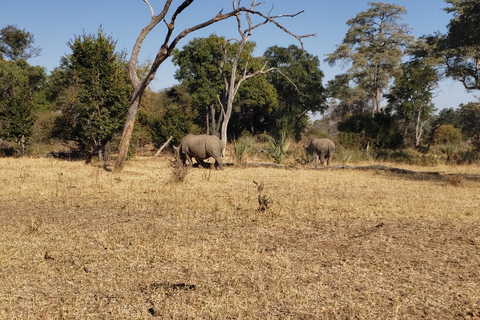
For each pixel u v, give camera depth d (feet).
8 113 82.07
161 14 52.11
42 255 20.15
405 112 176.35
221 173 56.03
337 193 40.65
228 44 137.28
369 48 180.96
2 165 60.29
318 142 76.69
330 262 19.79
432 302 15.62
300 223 27.50
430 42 127.65
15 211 29.78
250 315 14.38
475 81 118.83
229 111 98.78
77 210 30.53
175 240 23.02
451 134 159.33
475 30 99.40
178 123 93.50
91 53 71.72
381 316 14.47
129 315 14.25
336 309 14.96
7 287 16.42
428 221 28.43
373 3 180.96
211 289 16.46
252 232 25.05
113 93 71.41
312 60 187.93
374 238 23.99
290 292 16.25
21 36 175.32
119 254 20.43
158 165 68.28
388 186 46.29
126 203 33.24
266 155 82.28
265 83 151.43
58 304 15.07
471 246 22.53
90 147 76.13
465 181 50.90
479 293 16.42
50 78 141.18
